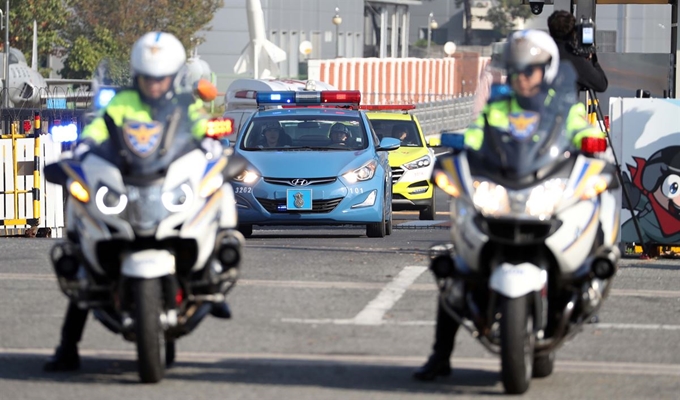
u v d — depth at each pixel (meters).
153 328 18.61
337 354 22.56
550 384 20.30
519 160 18.25
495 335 18.75
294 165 43.56
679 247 36.81
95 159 18.83
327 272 32.12
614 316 26.48
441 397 19.27
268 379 20.44
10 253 36.00
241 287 29.53
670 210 36.34
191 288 19.36
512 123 18.56
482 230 18.09
